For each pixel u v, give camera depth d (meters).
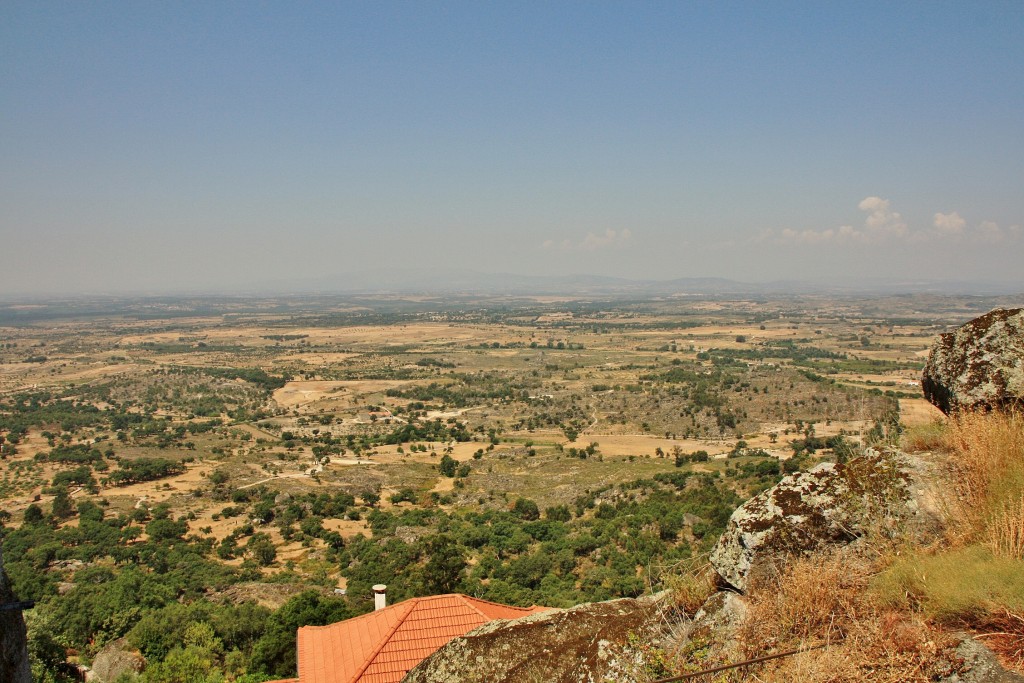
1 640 3.82
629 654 5.37
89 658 33.97
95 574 51.28
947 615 4.71
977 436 6.35
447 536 53.12
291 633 30.02
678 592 5.90
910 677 4.26
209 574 52.28
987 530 5.33
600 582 39.00
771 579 5.55
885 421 7.78
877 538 5.59
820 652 4.70
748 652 4.89
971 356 7.58
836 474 6.21
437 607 18.08
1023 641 4.30
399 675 16.03
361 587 43.97
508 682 5.51
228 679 29.47
